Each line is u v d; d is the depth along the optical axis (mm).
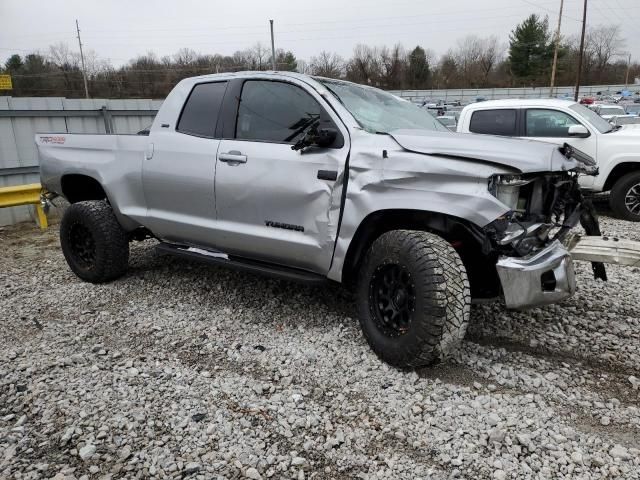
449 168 3072
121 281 5180
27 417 2951
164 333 3992
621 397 3059
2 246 7059
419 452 2607
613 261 3248
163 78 69875
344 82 4172
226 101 4211
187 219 4391
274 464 2547
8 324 4270
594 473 2430
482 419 2832
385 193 3291
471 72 80562
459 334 3088
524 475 2428
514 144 3148
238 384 3236
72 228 5113
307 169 3613
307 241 3666
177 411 2969
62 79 67000
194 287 4949
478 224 2994
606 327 3977
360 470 2496
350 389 3152
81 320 4273
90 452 2609
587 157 3713
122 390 3186
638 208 7891
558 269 3086
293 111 3840
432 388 3145
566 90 60000
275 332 3963
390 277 3359
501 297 3238
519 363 3447
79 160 5074
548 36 69750
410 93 63656
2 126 8523
